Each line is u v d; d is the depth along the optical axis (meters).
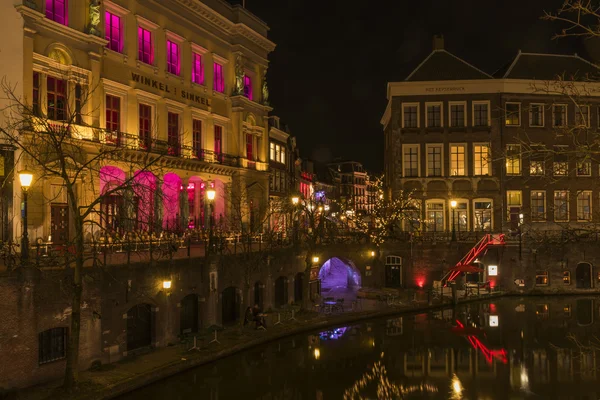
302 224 43.44
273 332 26.75
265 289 31.70
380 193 52.38
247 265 27.38
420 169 45.44
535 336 29.05
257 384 20.59
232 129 39.69
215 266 26.73
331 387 20.66
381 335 28.95
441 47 48.09
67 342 18.75
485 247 41.06
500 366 23.69
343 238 42.53
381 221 44.50
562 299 40.25
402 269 42.16
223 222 35.41
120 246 25.00
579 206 43.97
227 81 39.38
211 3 37.25
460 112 45.38
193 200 36.50
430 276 41.81
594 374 22.55
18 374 16.94
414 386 20.95
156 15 32.22
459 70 46.59
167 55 33.38
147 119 31.66
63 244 20.45
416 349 26.33
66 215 25.55
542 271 41.94
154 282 22.61
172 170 33.03
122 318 21.03
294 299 35.44
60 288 18.06
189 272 24.89
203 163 34.91
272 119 49.72
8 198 22.27
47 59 24.55
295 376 21.80
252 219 34.47
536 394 20.20
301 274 36.75
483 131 44.84
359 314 32.16
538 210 44.31
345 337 28.44
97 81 27.20
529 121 44.66
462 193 44.91
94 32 26.91
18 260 18.80
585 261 41.94
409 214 44.22
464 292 39.94
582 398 19.78
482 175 44.66
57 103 25.36
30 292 17.31
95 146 26.45
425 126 45.53
